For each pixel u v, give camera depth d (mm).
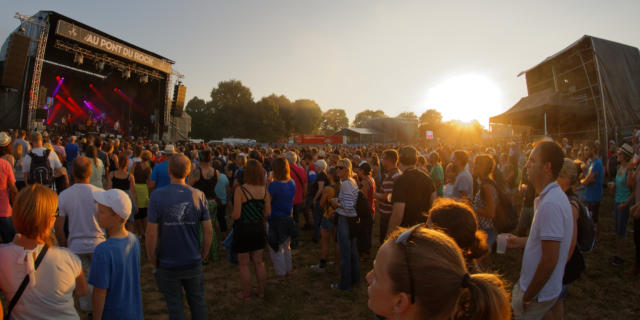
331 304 4078
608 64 14141
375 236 6973
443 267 805
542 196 1977
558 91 15586
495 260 5238
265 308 3975
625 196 4859
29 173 5156
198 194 2961
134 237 2342
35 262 1781
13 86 14508
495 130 27188
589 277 4609
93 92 27469
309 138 44156
